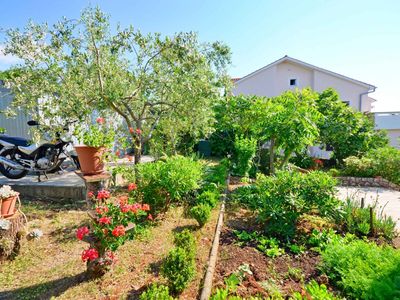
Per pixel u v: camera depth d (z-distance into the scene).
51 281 2.66
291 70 17.19
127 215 2.74
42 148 5.77
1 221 2.97
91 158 3.22
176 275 2.47
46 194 5.40
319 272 2.95
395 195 7.35
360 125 11.02
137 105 6.57
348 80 16.16
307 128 6.05
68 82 5.11
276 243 3.65
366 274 2.51
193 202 5.38
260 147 9.65
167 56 5.66
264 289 2.55
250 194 5.44
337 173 9.46
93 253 2.49
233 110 10.00
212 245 3.45
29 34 4.77
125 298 2.38
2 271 2.82
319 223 4.18
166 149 8.38
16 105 5.11
